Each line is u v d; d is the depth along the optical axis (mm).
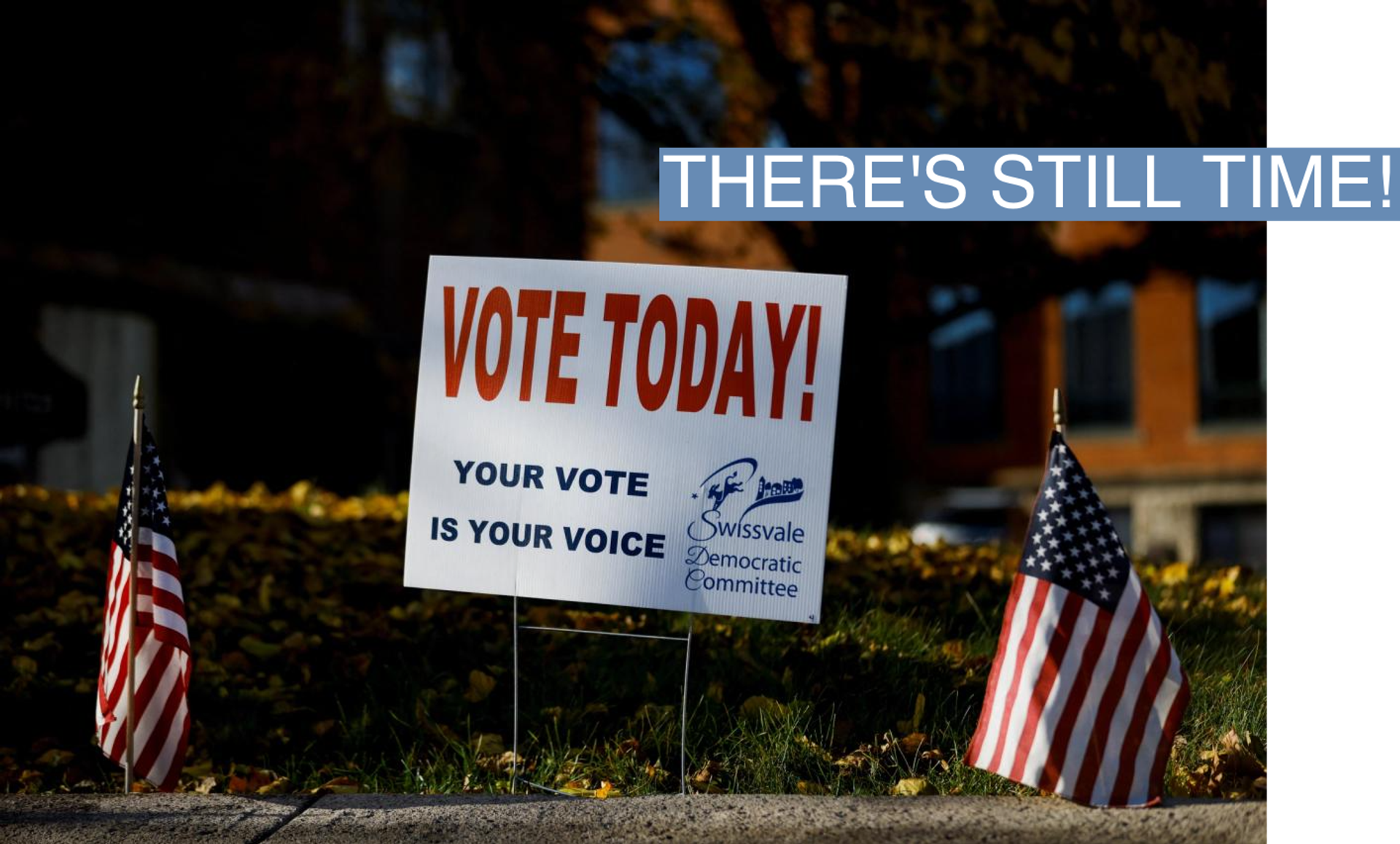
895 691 4836
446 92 14742
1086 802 3541
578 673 5047
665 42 9016
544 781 4273
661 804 3691
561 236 11250
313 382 15625
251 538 7004
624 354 4066
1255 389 22625
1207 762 4105
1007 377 24094
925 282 9695
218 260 14594
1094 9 7648
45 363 12672
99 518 7285
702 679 4969
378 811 3674
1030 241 9328
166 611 3961
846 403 9266
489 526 4094
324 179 15500
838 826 3473
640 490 4020
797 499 3955
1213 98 7488
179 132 14328
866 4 8227
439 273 4172
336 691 5031
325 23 14523
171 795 3859
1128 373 23500
